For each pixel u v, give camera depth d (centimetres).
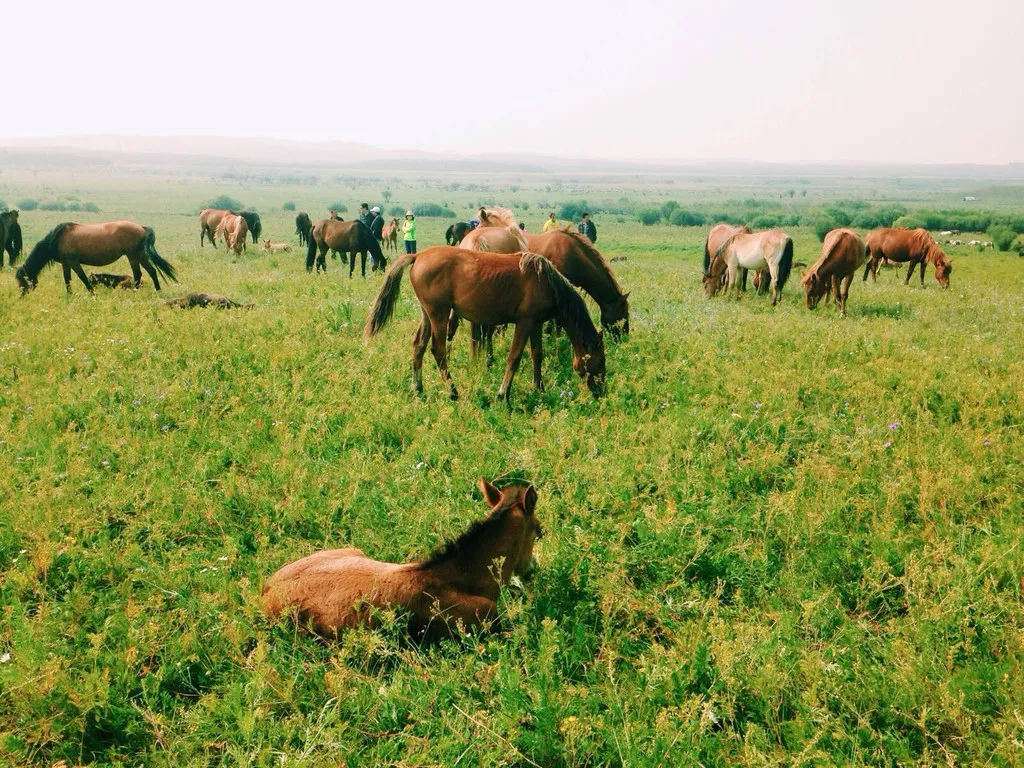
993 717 363
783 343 1194
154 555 511
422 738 343
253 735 347
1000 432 764
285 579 436
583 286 1126
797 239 6084
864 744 349
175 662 394
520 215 11044
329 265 2627
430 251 863
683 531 541
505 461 680
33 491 580
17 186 18725
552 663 383
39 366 914
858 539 541
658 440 728
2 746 334
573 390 905
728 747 350
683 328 1327
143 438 712
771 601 468
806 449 713
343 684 373
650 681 375
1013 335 1429
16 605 419
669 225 9525
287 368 967
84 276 1503
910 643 420
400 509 568
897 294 2117
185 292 1628
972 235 7281
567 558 498
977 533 556
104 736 363
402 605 411
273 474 624
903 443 727
